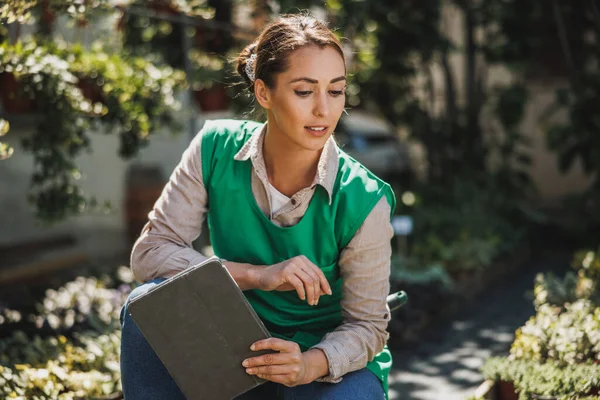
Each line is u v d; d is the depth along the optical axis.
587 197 7.94
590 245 7.70
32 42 3.97
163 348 1.90
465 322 5.50
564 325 3.26
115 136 7.04
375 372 2.16
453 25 9.48
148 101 4.43
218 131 2.22
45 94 3.76
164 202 2.20
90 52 4.70
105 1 3.94
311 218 2.11
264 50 2.04
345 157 2.16
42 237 6.56
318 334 2.23
